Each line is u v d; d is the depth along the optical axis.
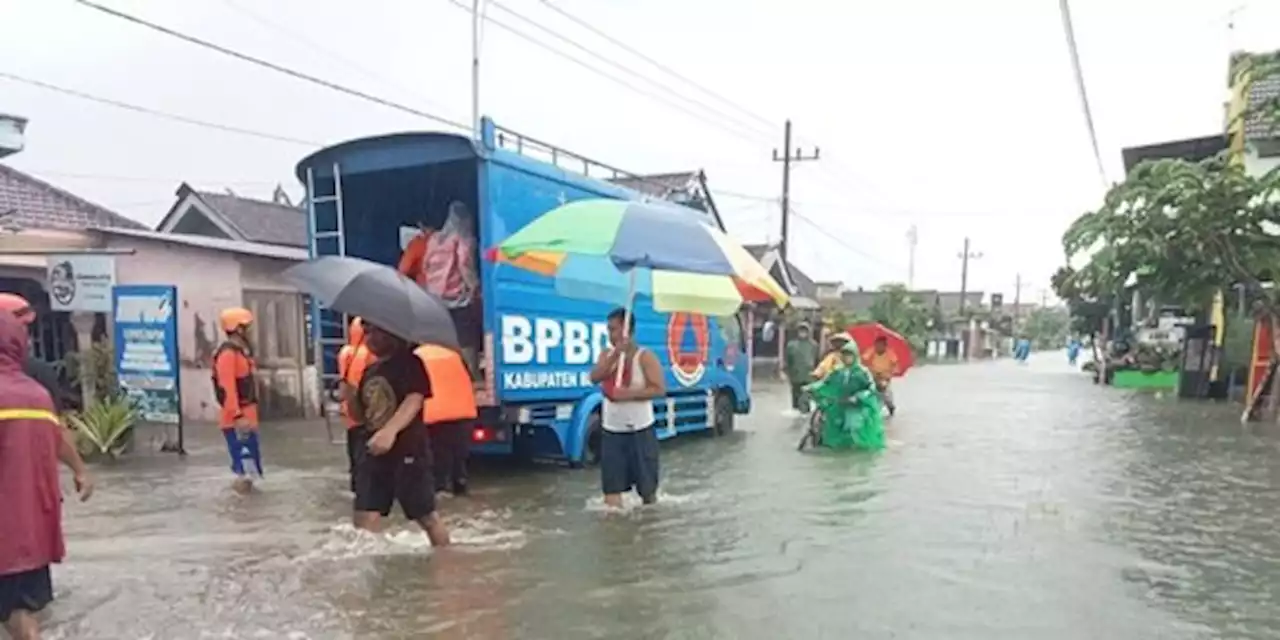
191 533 6.67
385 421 5.96
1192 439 12.82
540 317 9.27
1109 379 28.66
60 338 14.24
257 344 14.41
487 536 6.62
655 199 11.70
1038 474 9.61
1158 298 20.84
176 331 10.56
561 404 9.64
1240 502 8.09
